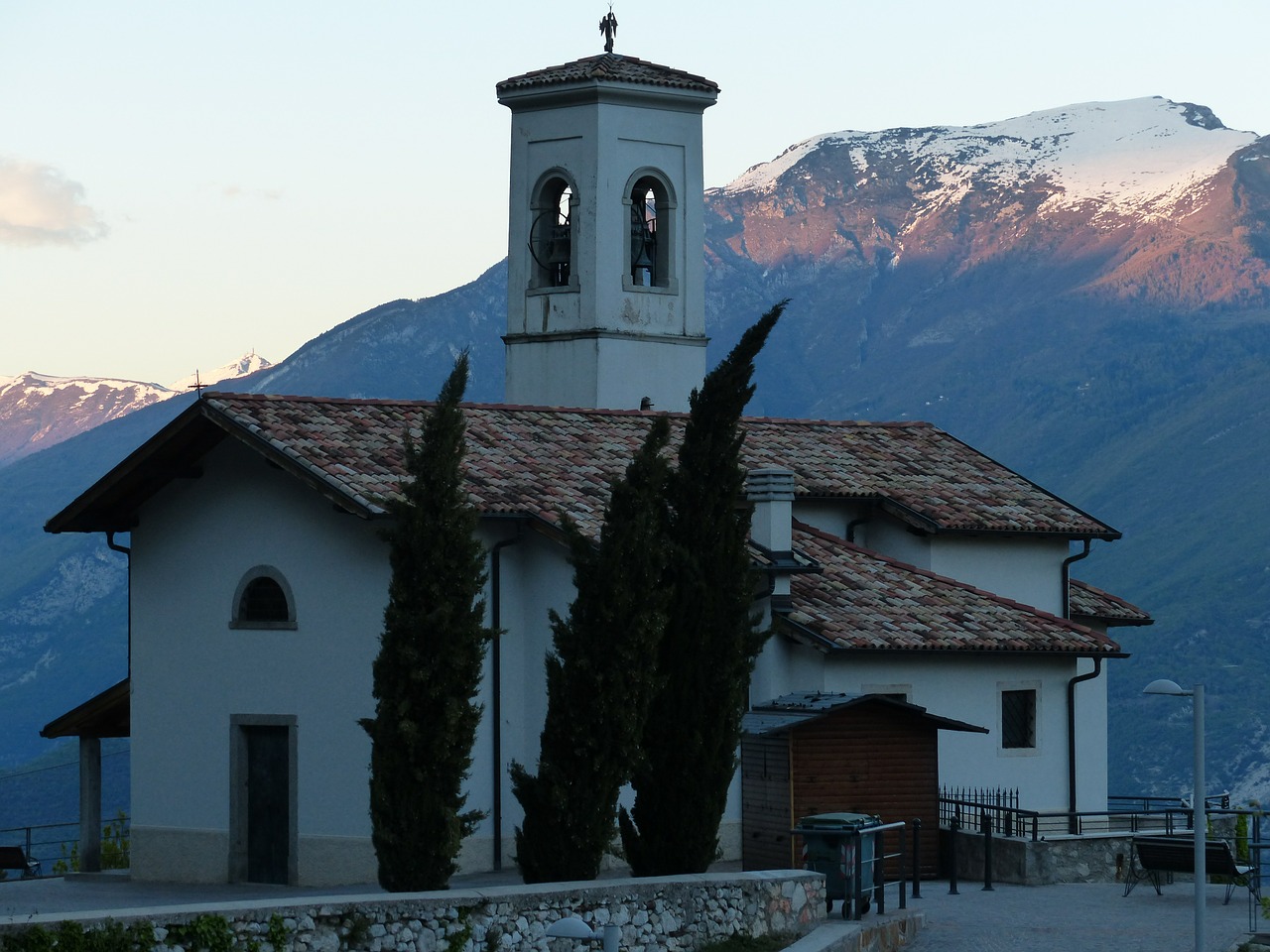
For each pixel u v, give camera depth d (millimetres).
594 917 25953
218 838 36906
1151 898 31875
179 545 37938
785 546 37250
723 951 26469
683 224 49062
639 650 28422
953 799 35750
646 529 28719
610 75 47688
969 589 40219
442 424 28047
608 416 41938
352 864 35219
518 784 28500
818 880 28078
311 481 34688
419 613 27578
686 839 28828
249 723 36594
